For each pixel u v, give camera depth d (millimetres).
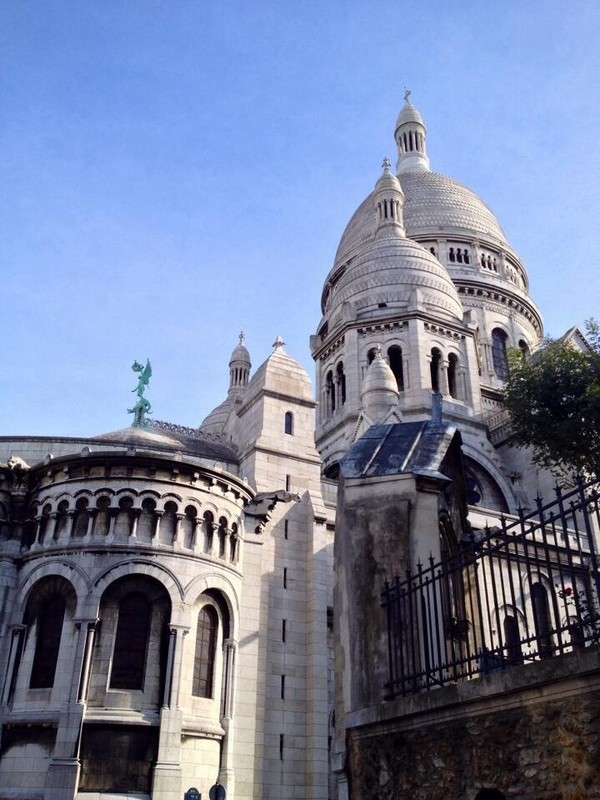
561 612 36500
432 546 15820
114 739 31016
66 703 30969
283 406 45781
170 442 45031
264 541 40656
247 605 37656
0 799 30250
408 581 14578
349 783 14352
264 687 36906
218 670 34844
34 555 35094
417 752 12695
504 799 10883
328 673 38781
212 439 50812
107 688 31812
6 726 31938
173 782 30438
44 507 36156
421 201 80438
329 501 45188
